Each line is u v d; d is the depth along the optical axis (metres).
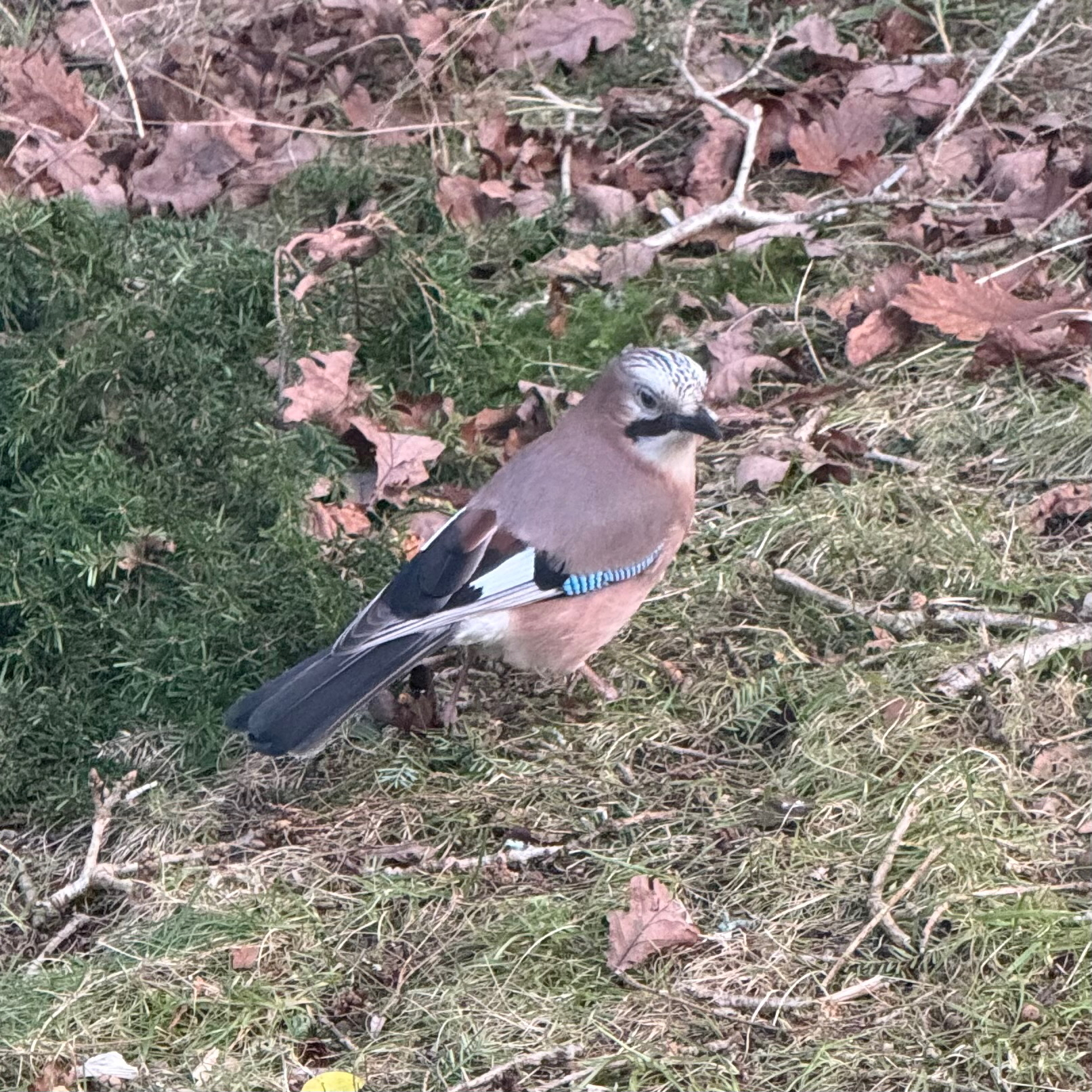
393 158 6.61
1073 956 3.47
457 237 6.00
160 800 4.25
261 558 4.64
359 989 3.62
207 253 5.45
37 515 4.70
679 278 6.00
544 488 4.29
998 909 3.57
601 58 7.13
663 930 3.60
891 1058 3.28
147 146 6.77
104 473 4.75
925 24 7.04
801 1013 3.42
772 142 6.57
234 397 5.09
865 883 3.73
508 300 6.00
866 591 4.69
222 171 6.56
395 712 4.45
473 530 4.27
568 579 4.25
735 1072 3.28
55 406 4.92
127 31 7.45
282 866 3.99
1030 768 4.02
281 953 3.72
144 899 3.98
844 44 6.92
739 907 3.72
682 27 7.07
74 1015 3.56
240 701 4.04
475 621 4.21
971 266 5.83
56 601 4.67
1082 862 3.70
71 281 5.23
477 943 3.69
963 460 5.08
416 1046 3.44
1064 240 5.84
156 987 3.61
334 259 5.48
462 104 6.95
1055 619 4.45
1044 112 6.52
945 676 4.29
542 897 3.79
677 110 6.80
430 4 7.41
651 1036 3.38
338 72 7.12
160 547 4.75
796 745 4.17
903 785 3.96
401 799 4.20
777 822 3.96
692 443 4.48
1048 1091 3.17
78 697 4.51
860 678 4.33
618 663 4.62
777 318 5.75
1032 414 5.15
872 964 3.52
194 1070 3.41
